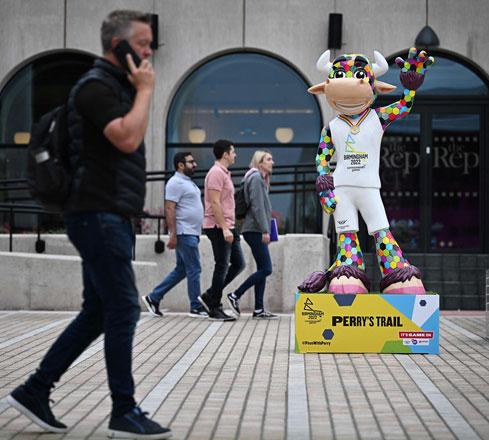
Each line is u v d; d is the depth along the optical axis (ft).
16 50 60.64
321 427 18.95
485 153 59.72
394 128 60.08
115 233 17.61
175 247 42.14
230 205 41.42
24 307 45.78
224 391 23.20
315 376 25.76
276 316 42.34
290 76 60.80
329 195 32.83
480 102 59.88
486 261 51.49
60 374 18.43
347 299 30.86
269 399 22.12
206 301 41.42
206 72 61.00
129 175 17.78
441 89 60.08
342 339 30.83
